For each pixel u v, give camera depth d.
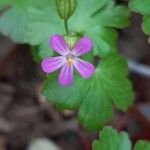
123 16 0.15
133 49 0.21
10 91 0.21
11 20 0.16
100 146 0.14
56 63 0.13
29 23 0.15
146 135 0.18
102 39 0.15
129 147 0.14
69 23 0.15
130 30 0.21
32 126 0.20
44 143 0.20
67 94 0.14
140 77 0.21
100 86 0.15
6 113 0.21
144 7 0.14
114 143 0.14
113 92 0.15
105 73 0.15
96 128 0.15
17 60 0.21
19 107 0.21
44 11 0.15
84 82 0.14
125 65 0.15
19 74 0.21
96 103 0.15
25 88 0.21
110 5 0.15
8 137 0.20
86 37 0.13
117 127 0.19
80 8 0.14
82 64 0.13
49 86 0.14
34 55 0.15
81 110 0.15
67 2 0.13
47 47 0.14
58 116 0.20
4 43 0.21
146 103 0.20
